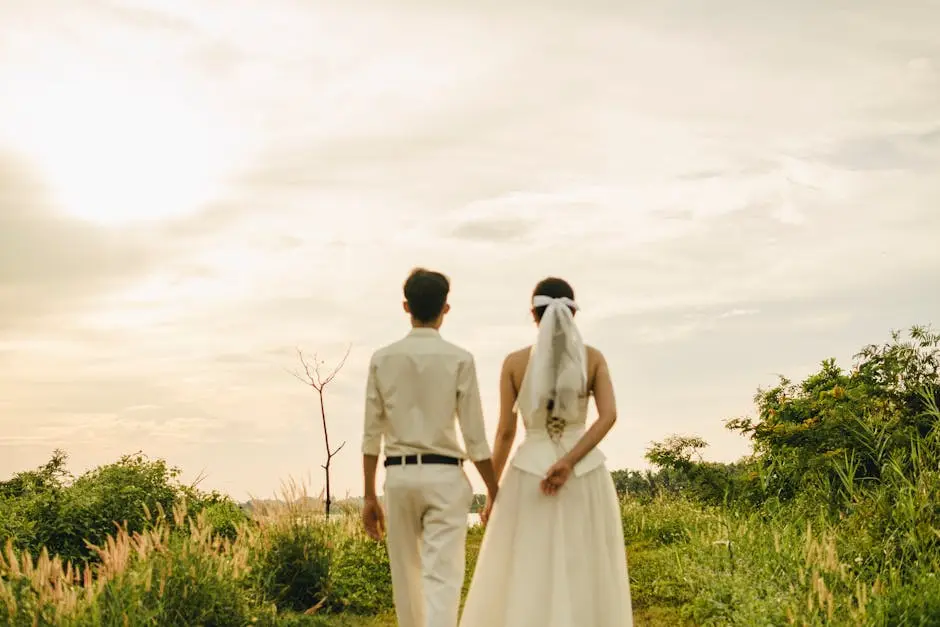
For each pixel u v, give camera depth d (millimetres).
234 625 6078
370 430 4766
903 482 7527
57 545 9016
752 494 10039
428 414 4652
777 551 6734
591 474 4840
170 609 5758
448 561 4566
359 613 7023
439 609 4480
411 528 4715
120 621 5293
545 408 4809
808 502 8750
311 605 7168
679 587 7195
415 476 4613
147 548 6312
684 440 11320
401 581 4727
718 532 8211
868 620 5277
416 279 4785
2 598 5281
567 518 4750
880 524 6973
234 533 9391
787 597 5805
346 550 8086
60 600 5422
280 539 7336
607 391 4852
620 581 4828
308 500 7598
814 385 10703
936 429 8133
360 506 8812
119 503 9516
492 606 4852
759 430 10352
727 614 6090
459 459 4734
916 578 5832
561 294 4922
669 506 11195
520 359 4957
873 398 9508
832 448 9281
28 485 9867
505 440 4996
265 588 7039
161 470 10289
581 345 4840
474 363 4746
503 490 4918
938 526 6520
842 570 5988
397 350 4719
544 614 4676
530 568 4719
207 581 6070
